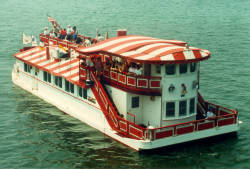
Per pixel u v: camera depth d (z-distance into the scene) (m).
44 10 155.75
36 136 43.50
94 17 135.88
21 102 53.81
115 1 189.00
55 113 49.69
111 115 41.75
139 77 39.34
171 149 39.50
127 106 41.25
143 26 117.38
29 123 47.03
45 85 53.75
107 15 141.25
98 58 44.75
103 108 42.72
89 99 44.75
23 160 38.31
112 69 42.50
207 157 38.59
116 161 37.62
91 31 108.19
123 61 42.78
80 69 44.94
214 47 87.50
